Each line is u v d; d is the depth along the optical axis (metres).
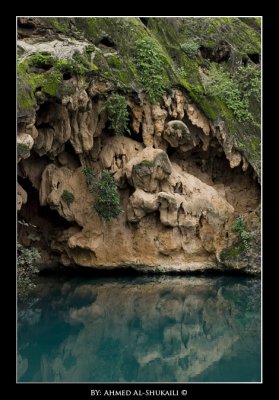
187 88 21.89
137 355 12.71
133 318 15.47
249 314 15.84
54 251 21.66
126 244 20.98
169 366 11.94
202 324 14.95
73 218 20.91
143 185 20.55
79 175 21.20
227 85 22.58
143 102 21.16
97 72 19.45
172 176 21.12
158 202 20.52
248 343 13.47
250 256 20.81
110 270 21.16
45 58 17.78
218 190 23.12
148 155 20.58
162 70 21.45
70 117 19.86
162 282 19.81
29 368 11.74
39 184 20.92
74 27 19.59
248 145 22.50
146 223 20.97
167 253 20.91
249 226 21.23
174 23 23.05
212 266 21.19
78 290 18.64
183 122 22.17
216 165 23.72
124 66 20.62
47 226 21.91
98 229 21.02
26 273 17.92
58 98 17.81
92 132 20.42
